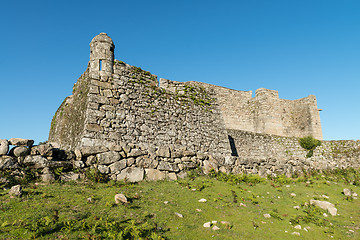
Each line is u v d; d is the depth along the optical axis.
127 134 13.02
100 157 10.67
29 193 7.57
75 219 6.27
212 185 11.55
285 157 27.38
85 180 9.77
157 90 15.14
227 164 14.53
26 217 6.06
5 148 9.07
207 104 17.12
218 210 8.80
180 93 16.23
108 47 14.23
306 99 36.75
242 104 33.88
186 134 15.20
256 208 9.57
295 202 10.70
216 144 16.31
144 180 11.16
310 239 7.46
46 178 9.07
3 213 6.16
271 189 12.31
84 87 14.58
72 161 10.14
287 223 8.48
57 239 5.40
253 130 33.38
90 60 14.27
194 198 9.59
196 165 13.37
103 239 5.64
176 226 6.95
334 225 8.61
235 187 11.85
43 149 9.65
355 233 7.99
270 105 33.25
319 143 28.33
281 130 33.06
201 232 6.87
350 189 12.45
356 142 26.95
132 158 11.46
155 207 8.02
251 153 25.64
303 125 36.44
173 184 11.09
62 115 19.16
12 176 8.61
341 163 26.17
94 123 12.27
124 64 14.53
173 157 12.84
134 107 13.83
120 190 9.17
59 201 7.30
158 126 14.27
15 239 5.18
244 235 7.11
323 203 10.27
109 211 7.12
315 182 14.18
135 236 5.91
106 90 13.29
